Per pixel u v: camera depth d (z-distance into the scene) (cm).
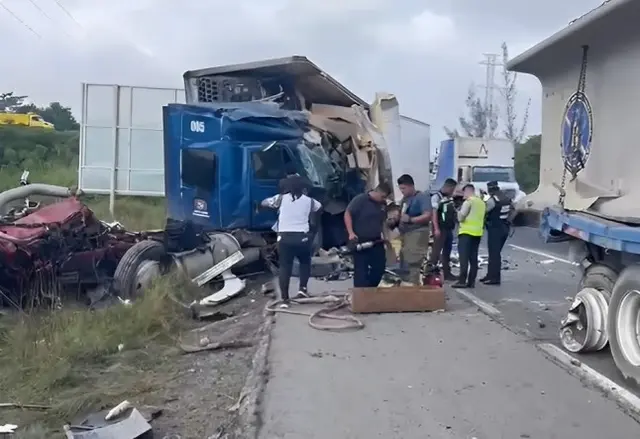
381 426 575
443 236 1318
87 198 2222
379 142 1644
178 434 604
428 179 2231
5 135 3428
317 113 1689
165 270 1158
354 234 1066
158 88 2211
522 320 967
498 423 581
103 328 920
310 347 817
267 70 1598
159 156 2222
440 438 551
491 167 3111
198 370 789
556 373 717
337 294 1128
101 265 1146
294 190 1068
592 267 779
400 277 1133
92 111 2220
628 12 636
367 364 748
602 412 606
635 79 661
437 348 813
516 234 2330
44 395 720
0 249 1010
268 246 1348
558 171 848
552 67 855
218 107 1403
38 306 1012
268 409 615
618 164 692
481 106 5131
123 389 727
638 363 664
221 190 1356
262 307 1095
